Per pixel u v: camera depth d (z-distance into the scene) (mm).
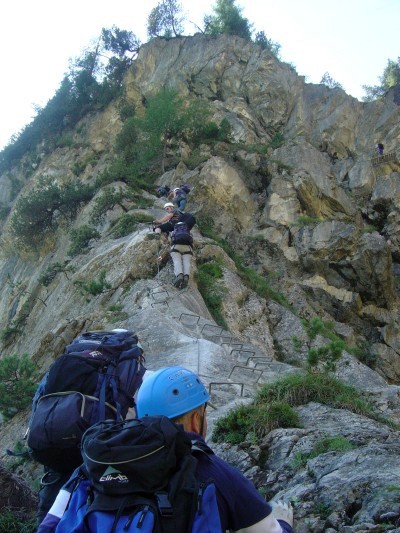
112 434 2678
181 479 2588
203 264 18547
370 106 38906
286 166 32281
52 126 49031
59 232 32625
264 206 30578
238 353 11688
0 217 47938
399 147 36375
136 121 34562
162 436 2619
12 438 10336
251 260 28328
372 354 26125
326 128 37969
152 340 11633
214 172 29875
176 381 3135
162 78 44906
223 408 8094
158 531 2477
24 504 5809
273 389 7336
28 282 32750
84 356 4008
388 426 6703
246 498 2686
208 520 2557
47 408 3828
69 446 3732
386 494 4227
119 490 2545
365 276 27562
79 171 42250
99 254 20516
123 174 30594
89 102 48062
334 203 31656
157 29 49219
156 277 16031
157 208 25266
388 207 32281
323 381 7477
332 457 5234
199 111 34219
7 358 11383
